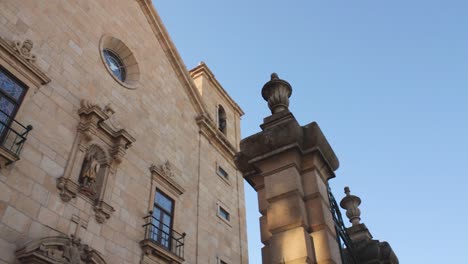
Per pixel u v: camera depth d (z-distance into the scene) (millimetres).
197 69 29094
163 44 23844
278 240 5941
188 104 24297
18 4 14531
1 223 10938
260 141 6902
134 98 19031
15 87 13164
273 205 6305
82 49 16891
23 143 12453
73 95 15320
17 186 11766
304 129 6879
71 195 13305
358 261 9359
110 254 14047
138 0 22672
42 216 12125
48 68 14719
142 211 16531
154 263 15961
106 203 14438
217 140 25797
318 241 5922
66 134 14234
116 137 16078
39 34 14945
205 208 21719
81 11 17750
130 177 16609
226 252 22062
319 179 6617
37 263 11188
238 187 26562
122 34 20266
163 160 19500
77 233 12992
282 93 7770
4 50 13031
